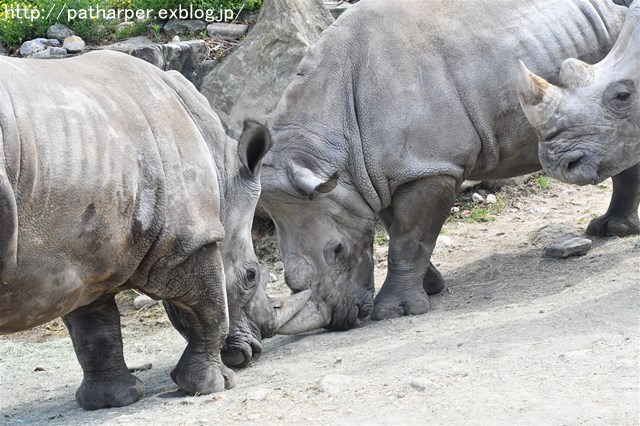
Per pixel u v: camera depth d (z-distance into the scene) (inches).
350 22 689.0
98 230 459.8
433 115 669.9
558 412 421.7
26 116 431.8
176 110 511.5
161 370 631.2
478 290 717.3
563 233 824.9
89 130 456.1
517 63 686.5
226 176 544.4
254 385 541.6
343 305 675.4
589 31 713.6
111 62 510.0
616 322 550.6
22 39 1040.8
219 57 970.7
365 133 668.7
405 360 533.6
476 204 933.8
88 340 530.6
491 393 455.5
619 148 633.6
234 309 569.9
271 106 878.4
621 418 406.6
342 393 482.3
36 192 432.8
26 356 706.8
